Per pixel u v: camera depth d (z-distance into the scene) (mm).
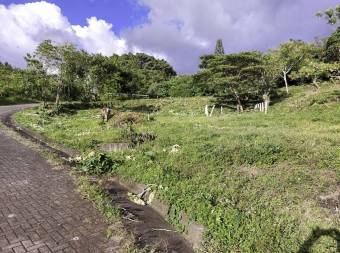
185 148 10109
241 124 16828
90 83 36719
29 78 29109
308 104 24062
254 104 33406
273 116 19812
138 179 8641
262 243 4965
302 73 25797
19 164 10219
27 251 5020
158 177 8148
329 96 24391
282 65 31766
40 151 12203
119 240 5461
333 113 18625
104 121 20469
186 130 14398
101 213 6500
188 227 5969
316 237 4793
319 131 12430
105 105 36156
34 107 31094
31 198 7250
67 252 5023
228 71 30844
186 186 7289
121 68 53594
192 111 32562
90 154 10750
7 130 17391
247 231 5336
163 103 38844
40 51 28672
